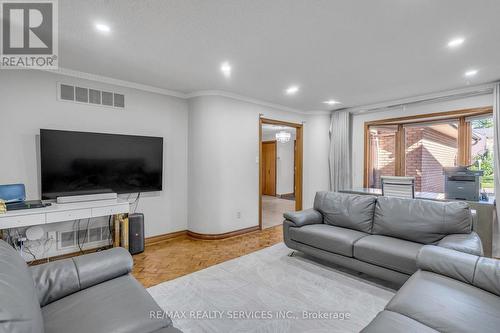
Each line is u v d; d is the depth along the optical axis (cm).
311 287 250
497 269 153
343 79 352
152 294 238
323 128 558
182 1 182
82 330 119
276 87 391
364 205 305
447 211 249
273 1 182
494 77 342
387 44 249
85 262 167
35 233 290
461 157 420
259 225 471
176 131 419
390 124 502
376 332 120
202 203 413
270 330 189
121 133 362
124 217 332
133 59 286
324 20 206
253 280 265
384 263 238
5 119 285
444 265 172
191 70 320
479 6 187
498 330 120
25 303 106
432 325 125
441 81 360
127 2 182
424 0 180
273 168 915
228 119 424
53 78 311
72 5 185
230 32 226
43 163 294
